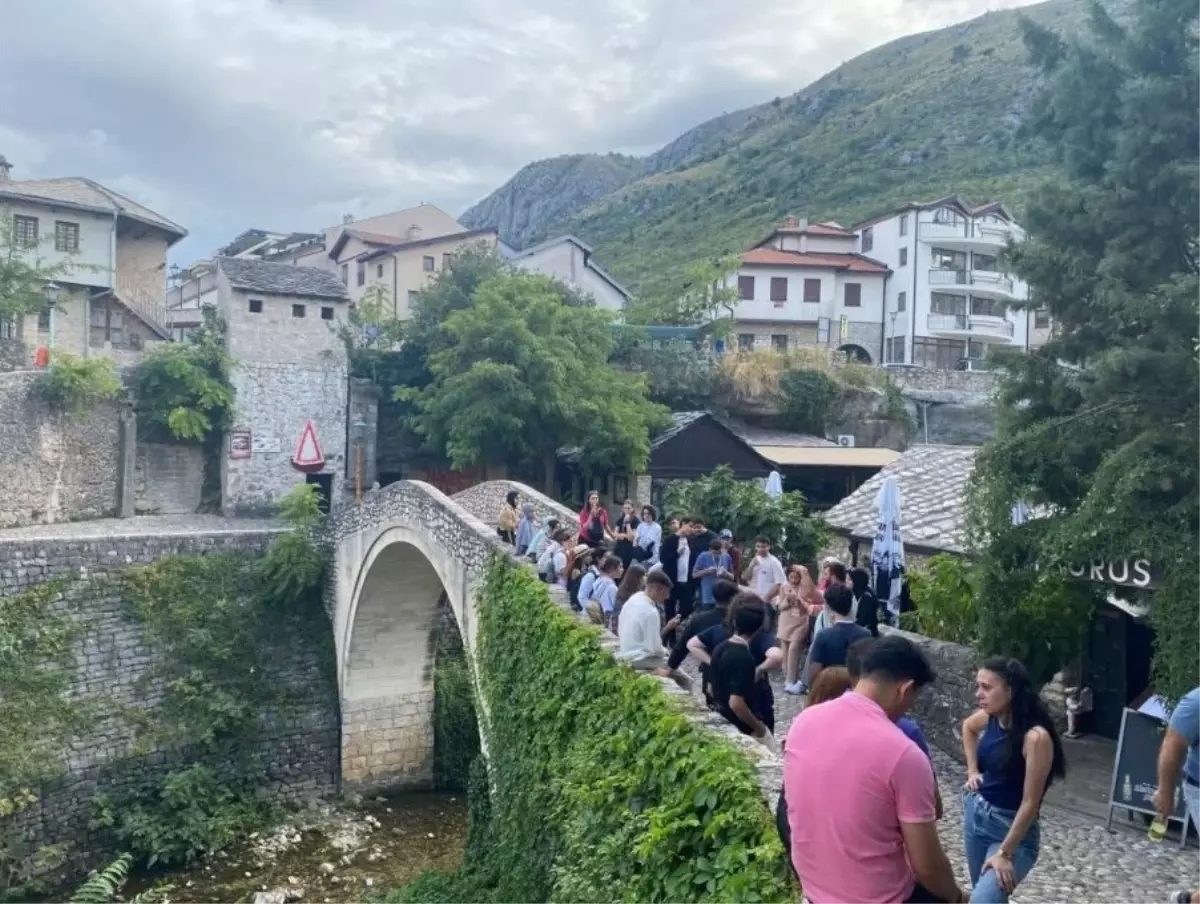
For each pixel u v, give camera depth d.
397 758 26.66
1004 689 5.73
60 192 40.12
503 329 32.88
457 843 23.31
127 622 24.77
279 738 25.78
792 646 13.42
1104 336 11.09
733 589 9.21
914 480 21.69
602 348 36.28
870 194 76.94
